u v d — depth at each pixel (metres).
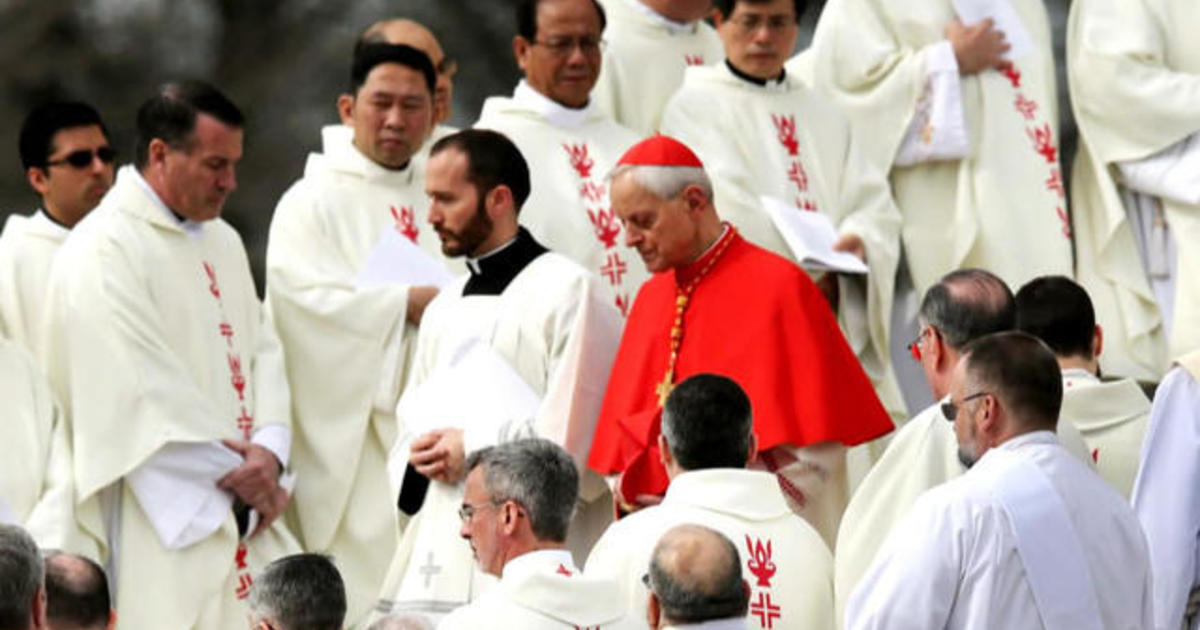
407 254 42.34
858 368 34.62
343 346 42.28
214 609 40.12
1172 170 44.69
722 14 43.88
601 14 43.81
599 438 35.41
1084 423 31.95
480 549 28.67
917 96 44.78
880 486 30.50
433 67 43.72
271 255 43.12
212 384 40.94
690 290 35.12
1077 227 46.00
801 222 42.03
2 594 23.98
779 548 30.06
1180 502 30.11
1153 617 28.16
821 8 63.16
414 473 36.62
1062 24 60.31
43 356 40.97
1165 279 45.25
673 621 25.89
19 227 42.75
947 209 45.00
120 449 39.88
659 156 34.91
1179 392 30.25
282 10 65.56
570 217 42.81
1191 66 45.47
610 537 30.20
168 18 65.31
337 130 44.03
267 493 40.84
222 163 40.75
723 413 30.20
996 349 27.92
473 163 36.44
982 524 27.23
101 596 30.08
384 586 36.84
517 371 36.34
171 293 40.72
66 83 64.56
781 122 43.72
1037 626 27.16
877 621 27.31
